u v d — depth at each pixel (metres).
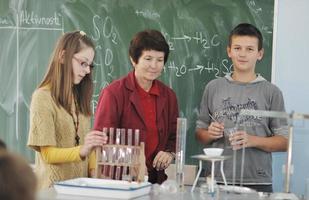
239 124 3.32
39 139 2.63
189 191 2.65
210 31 3.86
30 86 4.12
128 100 3.09
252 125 3.31
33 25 4.11
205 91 3.50
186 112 3.91
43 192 2.43
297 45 3.73
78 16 4.05
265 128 3.30
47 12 4.09
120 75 4.00
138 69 3.10
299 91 3.73
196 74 3.89
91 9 4.03
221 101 3.40
